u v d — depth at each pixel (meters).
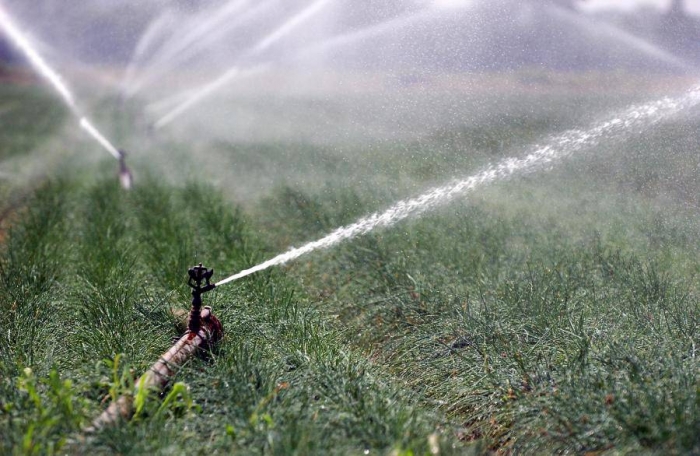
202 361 3.43
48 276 4.23
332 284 4.38
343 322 4.05
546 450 3.04
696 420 2.91
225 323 3.81
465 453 3.01
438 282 4.11
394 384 3.42
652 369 3.21
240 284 4.17
